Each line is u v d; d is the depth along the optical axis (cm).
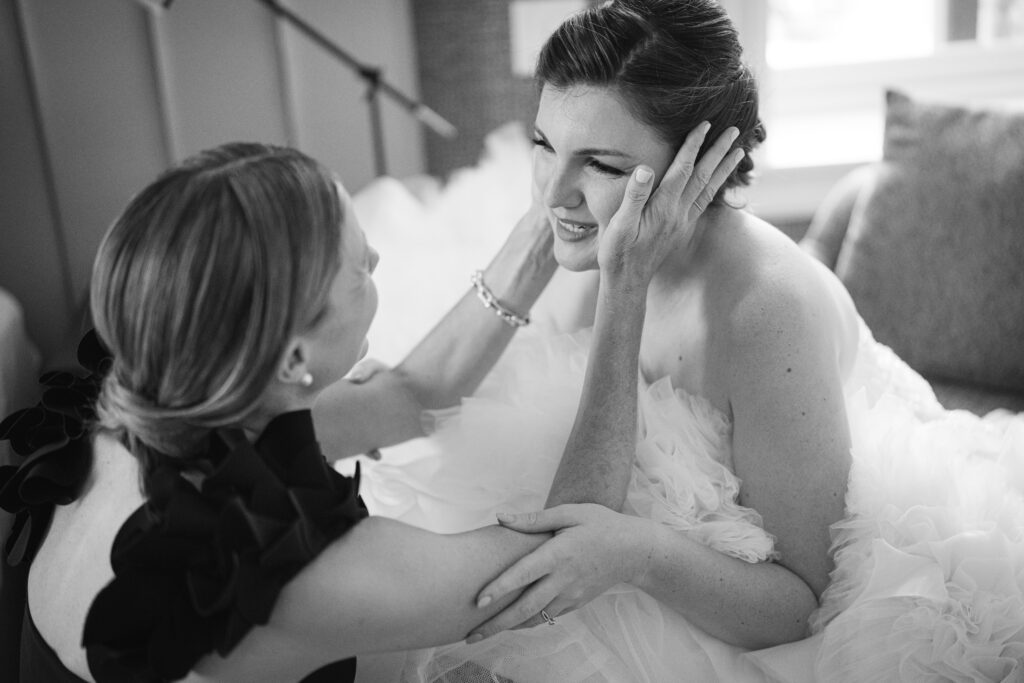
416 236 191
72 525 96
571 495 106
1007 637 109
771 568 112
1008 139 183
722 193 122
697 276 122
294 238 81
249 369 81
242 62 226
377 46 233
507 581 92
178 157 228
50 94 218
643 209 107
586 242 117
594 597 101
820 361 112
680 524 111
